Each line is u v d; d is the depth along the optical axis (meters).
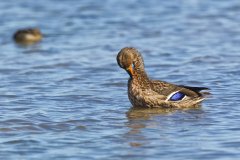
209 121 15.46
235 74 19.88
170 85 16.78
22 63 22.23
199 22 28.47
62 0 33.19
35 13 30.94
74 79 19.78
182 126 15.12
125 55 16.58
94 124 15.38
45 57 23.16
